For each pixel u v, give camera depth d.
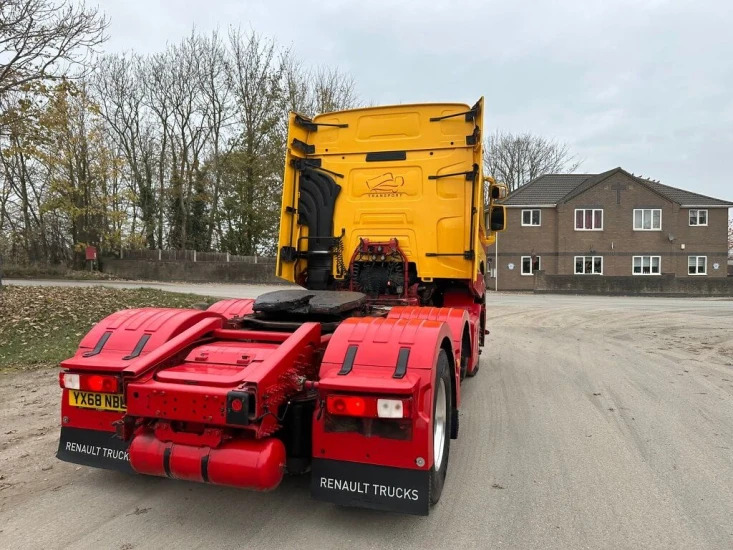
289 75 35.19
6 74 11.22
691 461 4.43
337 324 3.96
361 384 2.94
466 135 5.75
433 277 5.76
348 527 3.23
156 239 36.59
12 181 29.75
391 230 5.88
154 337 3.67
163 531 3.14
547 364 8.85
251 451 2.88
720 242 36.88
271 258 35.28
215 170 35.88
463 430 5.23
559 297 28.52
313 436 3.08
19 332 9.45
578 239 37.31
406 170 5.88
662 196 36.78
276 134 34.69
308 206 6.10
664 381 7.57
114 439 3.50
